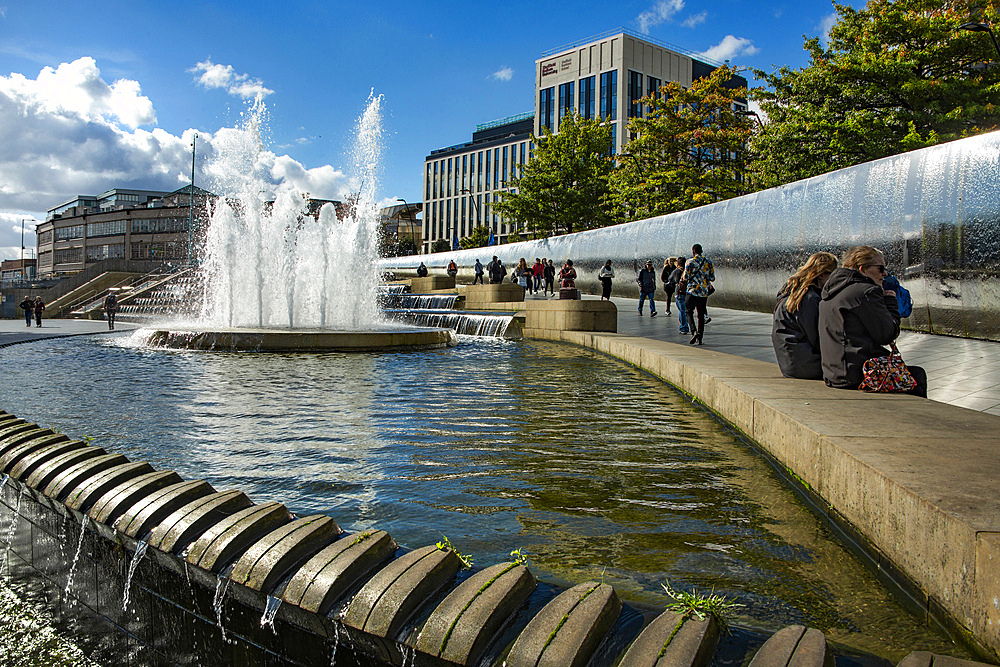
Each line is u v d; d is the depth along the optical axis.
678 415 6.68
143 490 3.31
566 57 76.94
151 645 2.85
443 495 3.95
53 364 11.59
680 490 4.05
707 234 23.19
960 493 2.53
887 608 2.49
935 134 20.09
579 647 1.82
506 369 10.91
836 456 3.37
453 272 41.19
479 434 5.75
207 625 2.58
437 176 102.62
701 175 34.12
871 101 22.50
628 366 11.36
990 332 11.77
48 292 47.06
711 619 1.96
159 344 15.48
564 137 45.62
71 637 3.16
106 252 99.19
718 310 21.67
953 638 2.24
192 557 2.66
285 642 2.29
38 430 4.63
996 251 11.69
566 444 5.36
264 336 14.45
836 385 5.41
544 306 18.30
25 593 3.62
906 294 5.30
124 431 5.87
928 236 13.27
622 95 71.81
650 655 1.77
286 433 5.79
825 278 6.08
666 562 2.90
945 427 3.82
